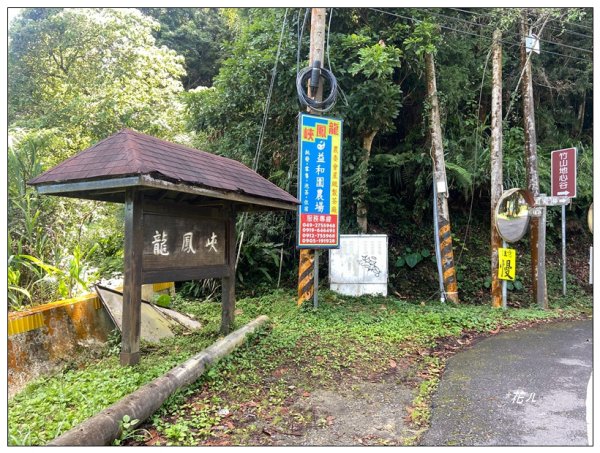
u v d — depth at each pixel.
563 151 10.16
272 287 10.04
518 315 8.45
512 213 8.91
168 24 18.70
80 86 12.91
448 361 5.59
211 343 5.57
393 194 11.93
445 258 9.48
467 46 10.68
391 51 8.45
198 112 10.54
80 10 12.54
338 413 3.94
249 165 10.30
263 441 3.35
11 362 4.39
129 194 4.45
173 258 5.01
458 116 11.28
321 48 8.00
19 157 7.31
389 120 9.52
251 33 9.78
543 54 12.93
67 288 6.42
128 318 4.48
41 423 3.27
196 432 3.40
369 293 9.37
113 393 3.75
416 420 3.81
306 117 7.72
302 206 7.70
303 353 5.51
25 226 7.07
